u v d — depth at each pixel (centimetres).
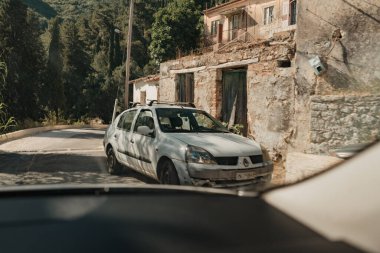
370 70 736
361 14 745
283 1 2370
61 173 786
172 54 3184
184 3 3322
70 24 5722
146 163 620
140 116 700
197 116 683
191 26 3203
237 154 533
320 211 136
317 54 802
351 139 729
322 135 769
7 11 2898
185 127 651
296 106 831
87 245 108
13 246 107
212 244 113
